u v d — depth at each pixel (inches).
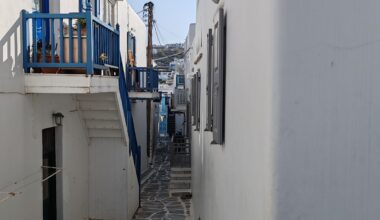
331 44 85.2
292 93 85.5
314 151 85.9
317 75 85.2
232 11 150.7
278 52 85.3
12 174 220.7
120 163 393.1
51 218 304.0
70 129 329.7
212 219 236.7
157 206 516.1
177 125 1445.6
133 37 690.8
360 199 86.3
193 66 539.2
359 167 86.0
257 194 98.0
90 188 393.1
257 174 98.4
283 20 84.9
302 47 85.1
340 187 86.1
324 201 86.2
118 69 324.2
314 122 85.7
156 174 796.0
